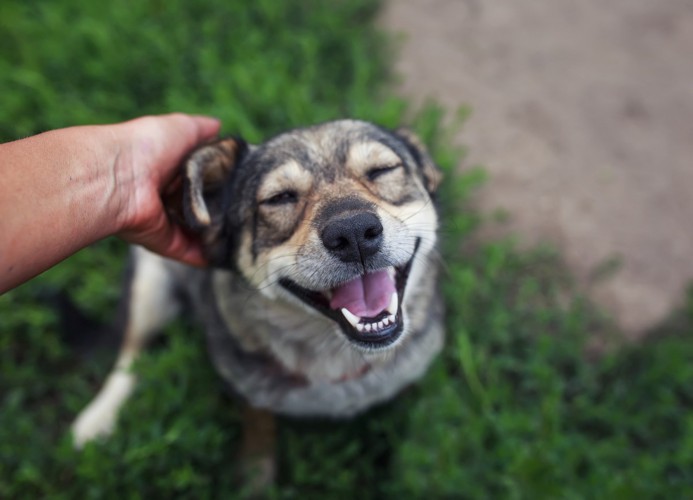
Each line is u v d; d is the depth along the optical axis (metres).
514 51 0.77
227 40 0.71
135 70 0.67
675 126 0.70
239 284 0.42
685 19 0.80
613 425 0.50
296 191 0.39
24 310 0.54
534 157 0.68
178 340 0.53
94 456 0.46
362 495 0.48
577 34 0.79
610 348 0.56
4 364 0.53
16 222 0.28
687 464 0.47
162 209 0.38
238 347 0.43
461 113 0.65
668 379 0.52
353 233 0.35
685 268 0.60
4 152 0.29
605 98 0.72
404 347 0.44
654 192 0.65
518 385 0.54
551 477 0.45
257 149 0.42
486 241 0.62
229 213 0.41
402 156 0.42
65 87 0.66
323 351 0.42
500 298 0.57
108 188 0.34
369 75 0.70
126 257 0.58
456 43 0.78
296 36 0.72
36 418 0.53
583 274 0.60
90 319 0.56
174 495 0.47
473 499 0.45
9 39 0.71
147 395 0.50
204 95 0.67
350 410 0.47
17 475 0.46
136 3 0.72
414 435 0.48
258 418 0.48
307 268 0.36
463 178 0.60
